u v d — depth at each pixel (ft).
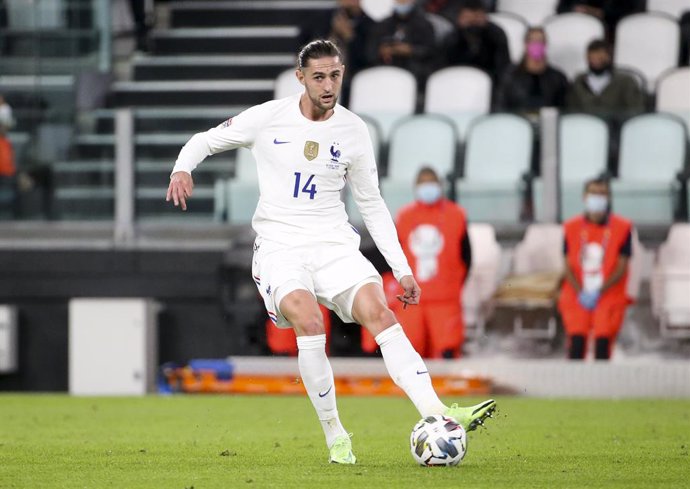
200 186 163.73
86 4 186.09
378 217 67.26
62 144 165.27
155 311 152.56
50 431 94.79
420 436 64.18
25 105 166.91
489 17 193.67
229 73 207.51
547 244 149.28
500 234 155.43
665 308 147.54
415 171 163.22
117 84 200.44
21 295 161.99
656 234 153.79
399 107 179.22
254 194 162.61
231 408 120.26
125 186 163.84
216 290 158.71
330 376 64.90
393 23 185.16
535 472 63.52
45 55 181.37
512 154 161.38
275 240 65.21
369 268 65.05
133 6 211.00
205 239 162.71
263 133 65.31
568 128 161.48
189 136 164.25
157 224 163.12
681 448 79.61
